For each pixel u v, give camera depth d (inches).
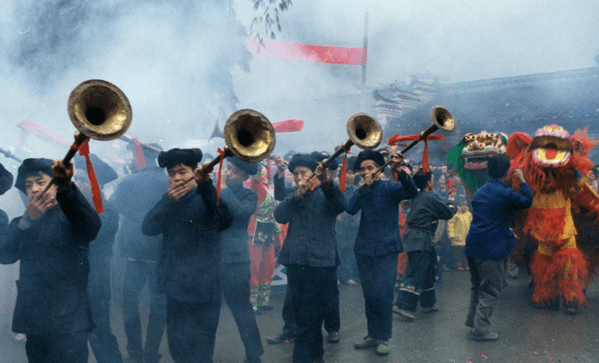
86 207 89.3
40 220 93.7
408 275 181.0
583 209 193.5
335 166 142.3
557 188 183.6
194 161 108.7
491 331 165.0
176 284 107.8
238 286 127.0
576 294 180.2
